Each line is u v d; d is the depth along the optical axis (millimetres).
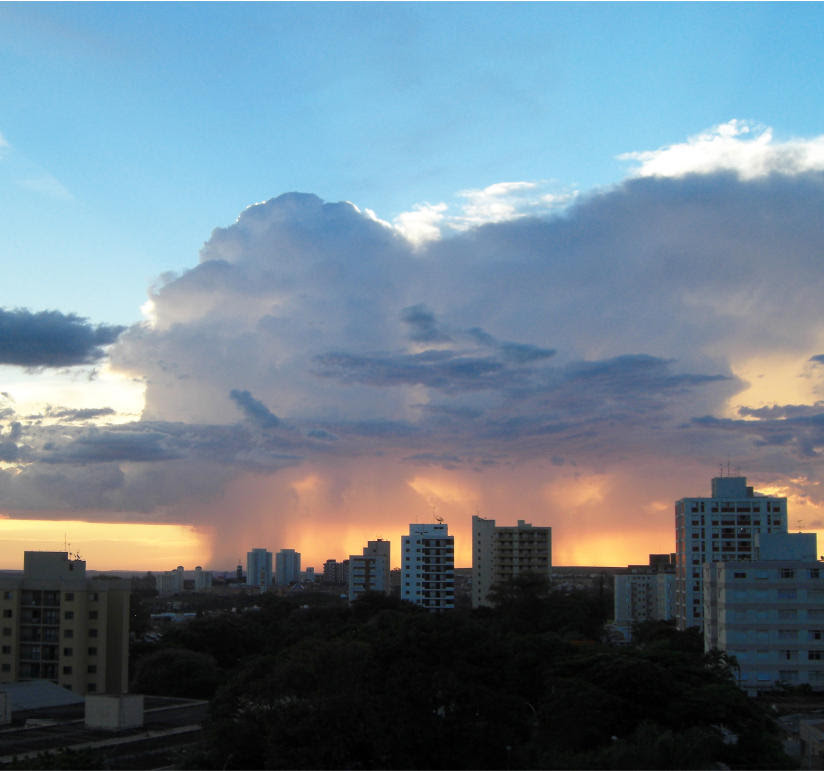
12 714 85250
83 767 55969
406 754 66062
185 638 154125
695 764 54938
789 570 120188
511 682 75125
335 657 72125
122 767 66875
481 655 72438
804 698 113812
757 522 186875
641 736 58000
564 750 65625
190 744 74562
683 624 188375
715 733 67438
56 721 82250
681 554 190875
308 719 65188
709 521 187500
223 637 154500
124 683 125312
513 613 194500
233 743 67500
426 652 70812
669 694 71750
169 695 118500
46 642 124812
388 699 66875
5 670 124812
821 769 67375
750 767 67062
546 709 72875
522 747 69062
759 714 73062
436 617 75812
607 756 56438
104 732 78125
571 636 160625
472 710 68438
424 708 67750
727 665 96562
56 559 130125
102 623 125062
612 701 69625
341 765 64000
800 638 119000
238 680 73875
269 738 64938
